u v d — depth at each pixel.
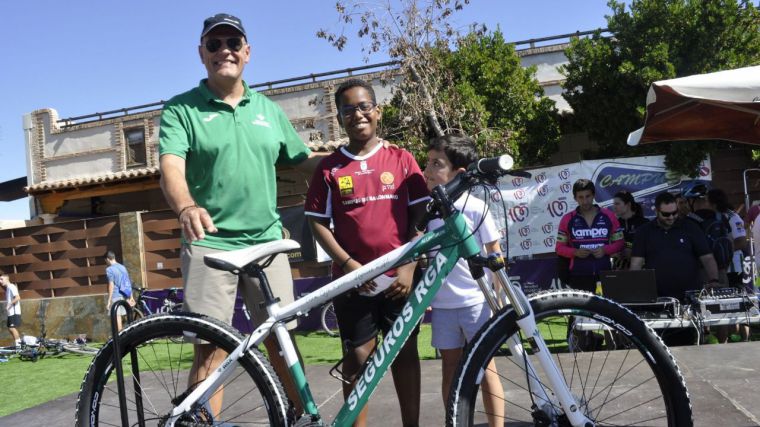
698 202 7.26
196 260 3.04
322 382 5.10
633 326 2.52
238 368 2.70
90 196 17.22
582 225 6.59
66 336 11.55
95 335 11.38
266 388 2.61
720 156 9.53
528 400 4.04
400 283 2.88
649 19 11.06
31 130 21.86
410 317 2.57
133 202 18.38
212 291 3.02
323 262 9.99
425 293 2.56
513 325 2.53
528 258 9.71
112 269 10.49
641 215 7.50
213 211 3.08
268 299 2.68
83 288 11.66
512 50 12.24
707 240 6.35
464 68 11.85
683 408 2.46
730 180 9.55
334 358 7.42
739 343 5.56
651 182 9.39
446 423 2.49
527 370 2.57
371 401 4.48
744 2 10.85
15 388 7.52
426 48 9.84
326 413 4.17
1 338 11.95
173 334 2.77
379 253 3.00
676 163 9.30
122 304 2.82
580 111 11.98
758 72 4.91
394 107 10.39
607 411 3.61
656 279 6.12
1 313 11.97
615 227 6.59
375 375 2.57
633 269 5.97
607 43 11.62
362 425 2.99
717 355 5.14
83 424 2.78
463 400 2.49
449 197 2.54
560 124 12.64
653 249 6.16
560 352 3.39
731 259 6.95
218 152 3.06
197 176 3.10
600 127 11.74
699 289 6.07
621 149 11.62
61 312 11.58
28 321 11.73
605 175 9.42
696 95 5.02
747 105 5.64
